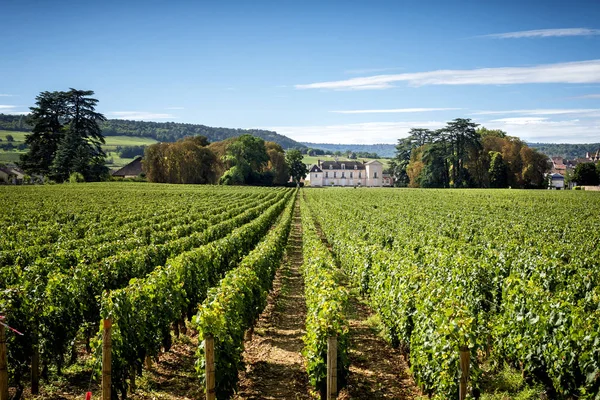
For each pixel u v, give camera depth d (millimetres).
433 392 8734
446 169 107875
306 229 26594
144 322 9859
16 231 23156
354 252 17672
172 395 9258
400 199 61125
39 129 94688
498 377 9742
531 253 15977
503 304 11070
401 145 131750
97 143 99500
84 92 96562
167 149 102312
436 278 13719
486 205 47438
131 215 34094
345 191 94688
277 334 13156
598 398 7527
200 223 28391
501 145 106000
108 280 12828
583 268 13609
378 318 14047
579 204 48062
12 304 8953
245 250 21594
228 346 8711
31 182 95500
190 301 13305
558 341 8359
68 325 10141
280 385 9789
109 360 8328
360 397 9219
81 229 25516
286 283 19375
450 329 7879
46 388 9352
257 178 114438
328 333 8680
